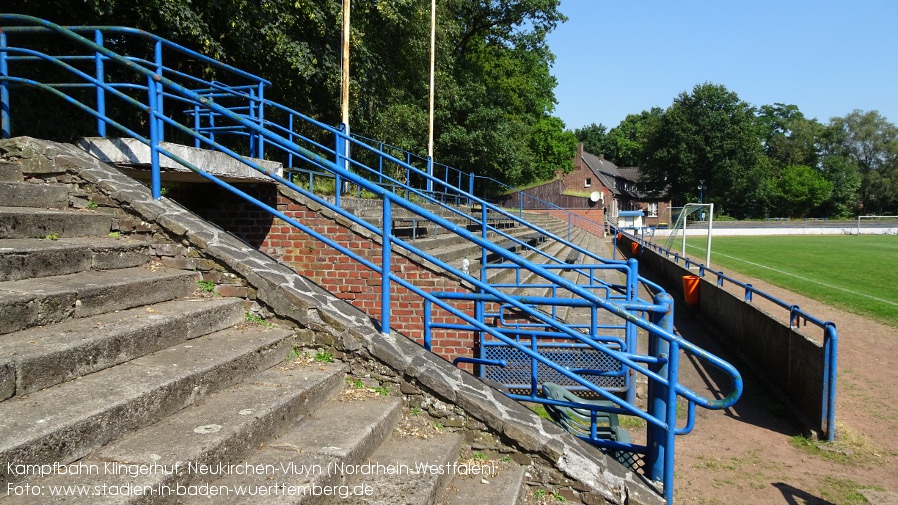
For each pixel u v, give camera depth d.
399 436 3.48
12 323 2.89
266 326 3.98
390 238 3.90
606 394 3.58
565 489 3.43
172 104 14.17
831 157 80.38
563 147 55.97
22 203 4.07
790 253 28.48
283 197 7.22
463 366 6.89
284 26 13.93
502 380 6.55
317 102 17.84
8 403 2.45
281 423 3.05
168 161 5.28
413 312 7.02
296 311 3.95
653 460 3.79
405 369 3.71
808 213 75.62
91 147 5.04
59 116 11.23
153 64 5.78
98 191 4.43
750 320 8.94
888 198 81.62
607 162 78.56
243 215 7.30
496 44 35.81
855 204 82.56
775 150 84.94
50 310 3.09
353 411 3.43
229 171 6.19
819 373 6.18
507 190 39.41
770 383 7.70
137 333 3.15
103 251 3.90
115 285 3.48
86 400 2.53
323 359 3.88
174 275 3.93
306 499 2.43
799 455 5.77
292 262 7.20
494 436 3.57
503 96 36.09
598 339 5.24
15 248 3.37
